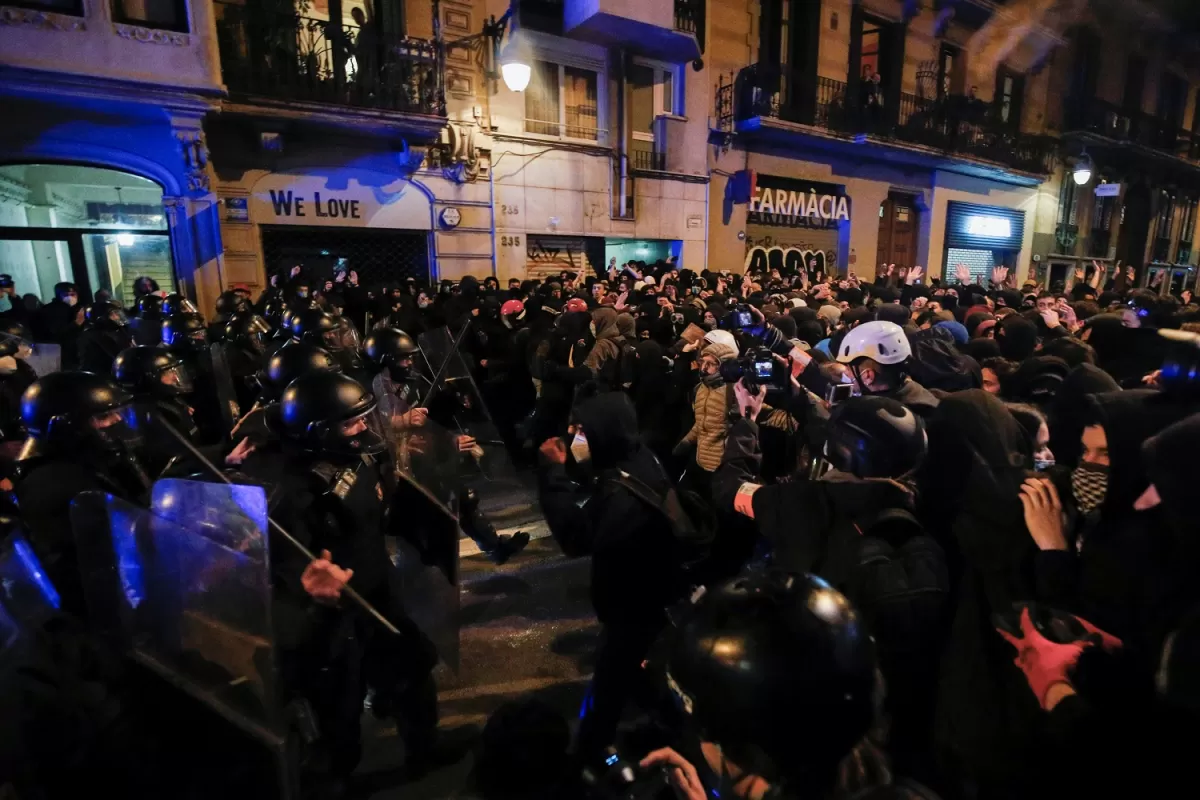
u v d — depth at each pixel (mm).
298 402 1999
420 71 10102
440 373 4109
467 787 2396
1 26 6969
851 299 8766
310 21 9070
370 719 2855
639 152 13484
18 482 2061
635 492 2158
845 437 1618
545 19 11828
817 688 783
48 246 9250
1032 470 1622
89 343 4941
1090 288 9492
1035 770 1374
